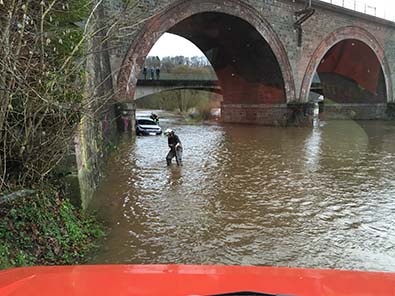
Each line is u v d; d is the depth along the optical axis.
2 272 1.86
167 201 8.71
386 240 6.28
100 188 9.80
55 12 6.49
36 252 4.77
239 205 8.40
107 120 13.67
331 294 1.60
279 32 27.16
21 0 4.54
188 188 10.05
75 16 7.02
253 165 13.73
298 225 7.03
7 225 4.62
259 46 27.62
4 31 4.43
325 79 45.00
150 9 19.41
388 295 1.60
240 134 25.72
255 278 1.76
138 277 1.77
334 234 6.56
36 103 5.06
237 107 35.78
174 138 13.65
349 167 13.29
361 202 8.63
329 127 31.44
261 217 7.53
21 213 4.96
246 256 5.63
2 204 4.78
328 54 38.84
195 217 7.50
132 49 19.17
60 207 6.00
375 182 10.80
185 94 57.41
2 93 4.47
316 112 51.59
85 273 1.82
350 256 5.64
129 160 14.62
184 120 44.00
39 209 5.36
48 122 5.60
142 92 34.81
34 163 5.59
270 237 6.42
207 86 38.03
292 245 6.06
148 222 7.16
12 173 5.40
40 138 5.38
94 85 9.84
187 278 1.76
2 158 5.21
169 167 13.23
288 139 22.47
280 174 12.04
